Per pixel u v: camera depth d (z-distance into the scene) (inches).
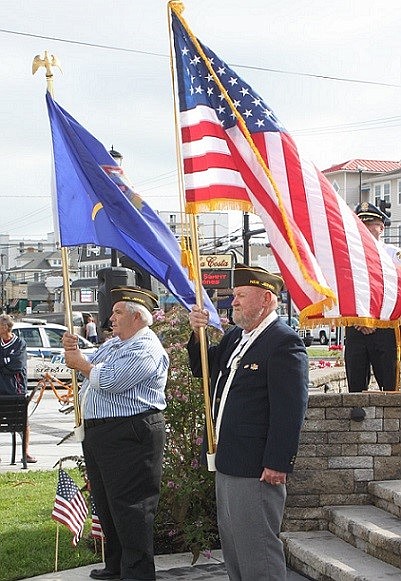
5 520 331.9
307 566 253.0
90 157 264.7
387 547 238.5
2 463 470.6
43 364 971.9
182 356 288.7
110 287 382.0
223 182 235.3
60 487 263.7
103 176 261.0
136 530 252.8
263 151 241.3
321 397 273.9
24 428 455.5
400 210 2669.8
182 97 236.8
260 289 216.2
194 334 233.8
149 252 260.2
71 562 279.1
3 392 461.7
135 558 254.2
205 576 263.3
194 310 227.1
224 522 219.3
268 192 225.1
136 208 269.6
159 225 274.5
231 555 221.3
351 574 231.6
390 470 277.0
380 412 276.7
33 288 3752.5
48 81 270.5
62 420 677.9
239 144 236.1
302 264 215.9
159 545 288.0
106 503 263.0
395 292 267.0
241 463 211.0
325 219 257.3
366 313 260.4
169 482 281.0
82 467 297.9
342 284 259.6
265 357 211.6
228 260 1245.7
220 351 230.5
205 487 283.7
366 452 276.1
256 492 210.2
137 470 253.1
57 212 264.1
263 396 212.2
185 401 286.4
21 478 419.5
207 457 223.9
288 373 208.4
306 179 254.7
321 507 274.2
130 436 252.1
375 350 324.2
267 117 242.7
